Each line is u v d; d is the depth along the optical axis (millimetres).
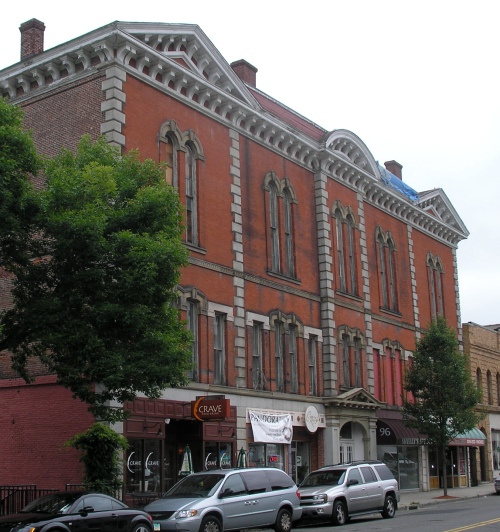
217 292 30016
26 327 18906
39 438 25125
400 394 43312
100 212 18906
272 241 34469
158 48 29141
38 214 18562
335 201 39219
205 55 30953
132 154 21750
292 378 34219
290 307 34531
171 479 27516
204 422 27969
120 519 17391
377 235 43500
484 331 57031
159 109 28625
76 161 20703
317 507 24469
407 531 21219
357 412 37500
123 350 19016
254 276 32344
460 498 38094
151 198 19484
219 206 30938
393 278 44875
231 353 30281
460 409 39688
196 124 30438
